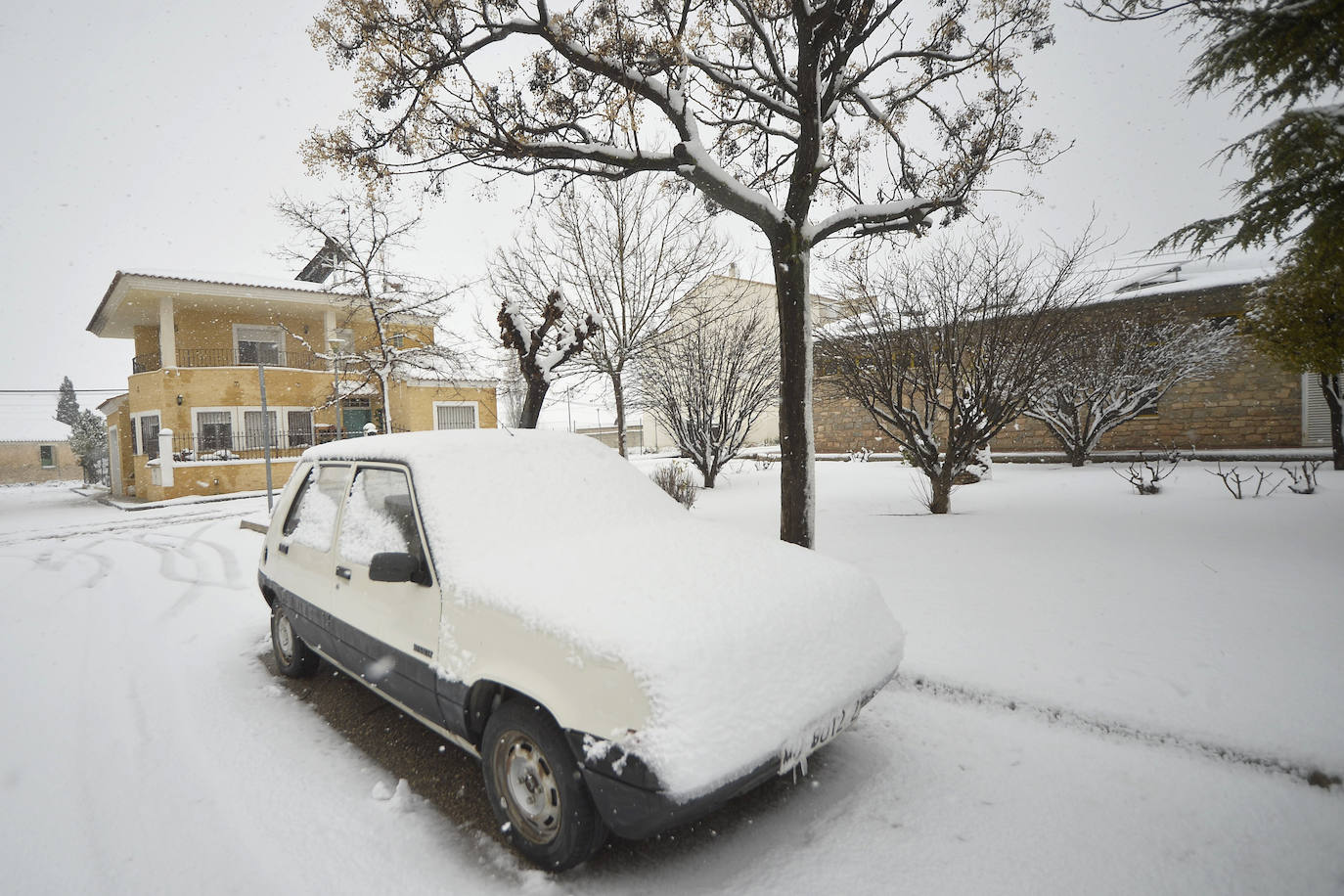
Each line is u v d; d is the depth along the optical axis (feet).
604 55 18.57
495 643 8.15
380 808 9.16
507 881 7.57
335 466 13.08
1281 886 6.91
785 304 19.40
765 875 7.47
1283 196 16.90
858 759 9.93
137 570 29.84
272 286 77.61
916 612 15.24
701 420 45.39
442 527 9.76
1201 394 49.60
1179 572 17.19
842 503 34.27
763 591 8.57
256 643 17.39
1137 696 10.57
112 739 11.66
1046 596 15.88
